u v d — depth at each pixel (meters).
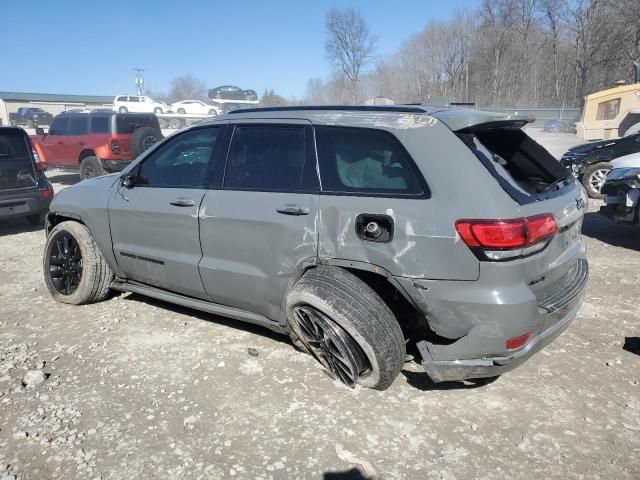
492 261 2.78
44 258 4.92
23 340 4.14
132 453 2.83
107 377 3.58
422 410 3.20
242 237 3.60
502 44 56.16
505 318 2.81
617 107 15.51
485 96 57.56
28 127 44.84
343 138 3.33
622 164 7.07
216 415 3.16
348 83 59.75
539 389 3.41
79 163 13.37
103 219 4.48
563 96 55.66
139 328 4.34
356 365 3.21
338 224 3.19
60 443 2.91
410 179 3.04
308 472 2.71
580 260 3.68
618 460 2.77
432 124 3.09
